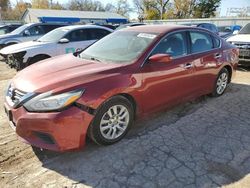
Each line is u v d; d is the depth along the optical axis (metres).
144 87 3.64
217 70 5.12
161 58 3.56
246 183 2.80
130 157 3.24
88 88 3.07
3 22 40.75
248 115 4.55
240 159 3.21
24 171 2.99
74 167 3.05
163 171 2.98
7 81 7.39
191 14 54.50
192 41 4.54
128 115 3.58
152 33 4.13
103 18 41.53
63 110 2.90
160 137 3.73
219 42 5.28
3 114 4.58
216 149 3.43
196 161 3.16
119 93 3.35
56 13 41.03
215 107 4.91
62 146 2.97
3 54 8.42
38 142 3.00
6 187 2.74
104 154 3.30
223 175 2.92
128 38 4.23
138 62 3.63
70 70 3.43
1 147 3.47
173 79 4.06
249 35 8.64
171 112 4.63
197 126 4.09
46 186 2.75
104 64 3.63
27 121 2.92
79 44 8.90
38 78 3.25
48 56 8.32
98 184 2.78
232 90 6.03
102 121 3.29
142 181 2.82
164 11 54.47
